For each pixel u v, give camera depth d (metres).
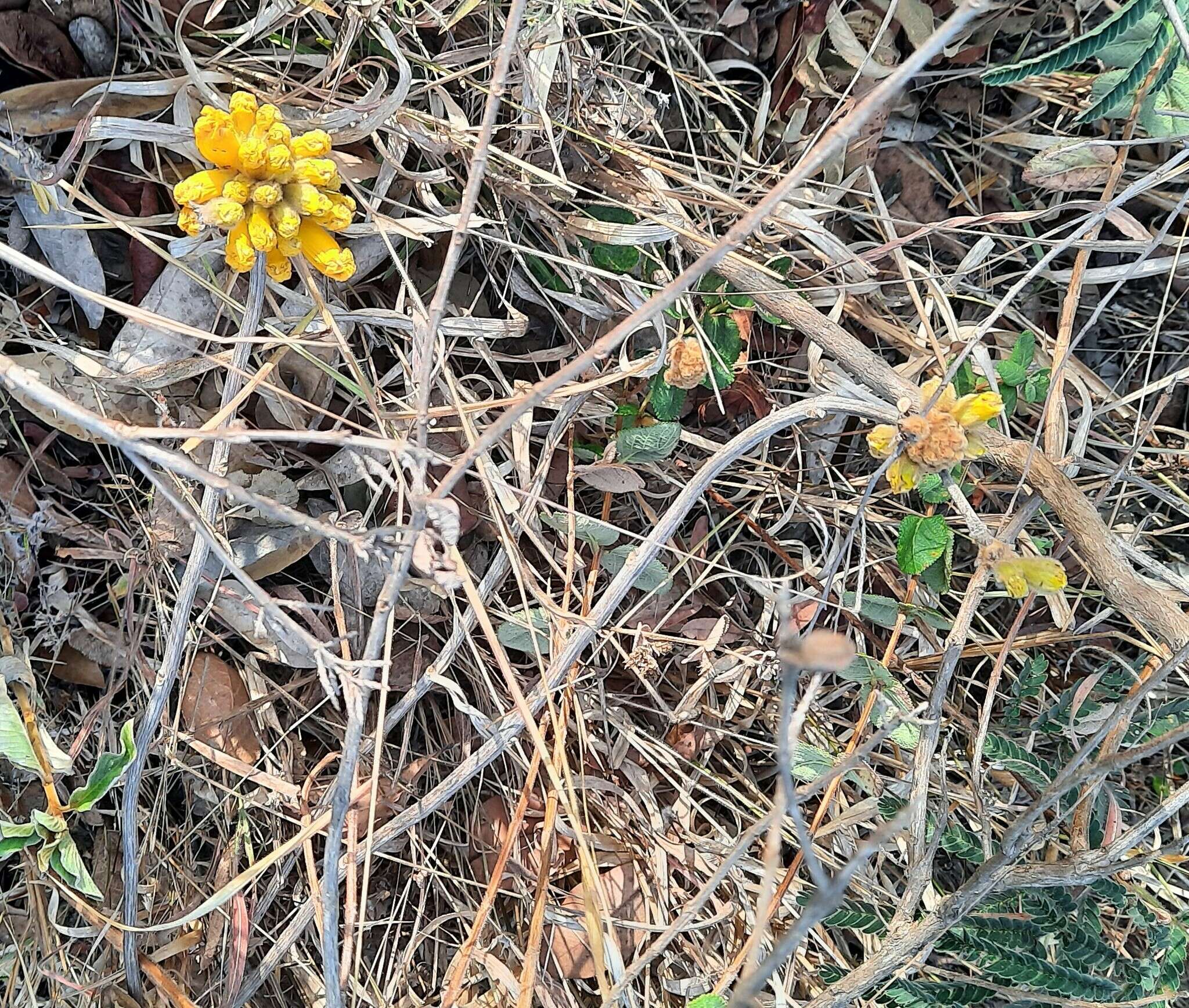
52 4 0.44
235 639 0.52
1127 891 0.47
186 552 0.49
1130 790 0.56
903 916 0.42
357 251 0.50
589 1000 0.53
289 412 0.50
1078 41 0.43
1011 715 0.53
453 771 0.51
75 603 0.49
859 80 0.55
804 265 0.55
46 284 0.48
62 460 0.49
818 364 0.53
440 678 0.47
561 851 0.53
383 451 0.51
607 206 0.52
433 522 0.36
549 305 0.53
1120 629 0.58
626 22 0.52
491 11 0.49
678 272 0.54
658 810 0.54
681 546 0.57
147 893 0.49
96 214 0.47
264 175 0.35
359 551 0.32
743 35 0.55
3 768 0.48
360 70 0.50
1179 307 0.60
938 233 0.58
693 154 0.54
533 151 0.51
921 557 0.47
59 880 0.46
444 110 0.50
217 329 0.49
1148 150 0.57
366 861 0.42
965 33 0.55
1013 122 0.58
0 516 0.47
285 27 0.49
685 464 0.56
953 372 0.44
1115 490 0.58
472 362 0.54
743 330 0.55
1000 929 0.44
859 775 0.49
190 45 0.48
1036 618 0.59
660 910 0.52
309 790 0.50
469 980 0.52
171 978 0.48
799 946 0.51
